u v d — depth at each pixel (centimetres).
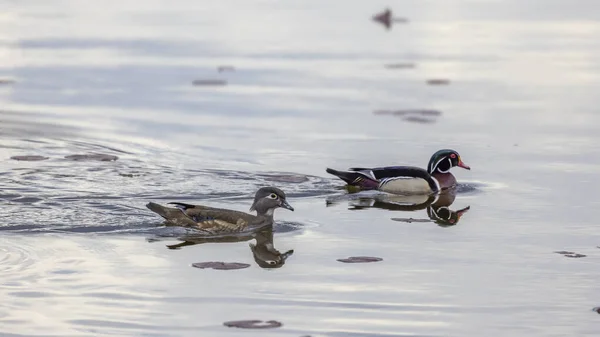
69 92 3048
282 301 1425
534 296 1461
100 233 1739
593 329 1338
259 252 1656
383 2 5541
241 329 1319
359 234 1773
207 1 5397
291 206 1895
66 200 1931
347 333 1311
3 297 1413
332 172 2125
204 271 1548
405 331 1323
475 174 2231
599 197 2019
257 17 4812
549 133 2609
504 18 4953
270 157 2348
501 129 2662
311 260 1616
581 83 3309
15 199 1927
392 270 1569
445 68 3594
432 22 4784
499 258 1636
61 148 2384
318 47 3997
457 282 1515
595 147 2453
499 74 3478
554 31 4525
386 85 3269
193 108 2869
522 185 2131
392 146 2478
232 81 3275
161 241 1708
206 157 2331
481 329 1334
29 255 1605
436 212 1936
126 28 4356
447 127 2686
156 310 1381
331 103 2975
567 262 1616
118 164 2239
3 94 3005
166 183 2092
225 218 1773
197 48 3884
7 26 4356
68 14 4778
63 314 1359
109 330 1309
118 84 3183
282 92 3125
